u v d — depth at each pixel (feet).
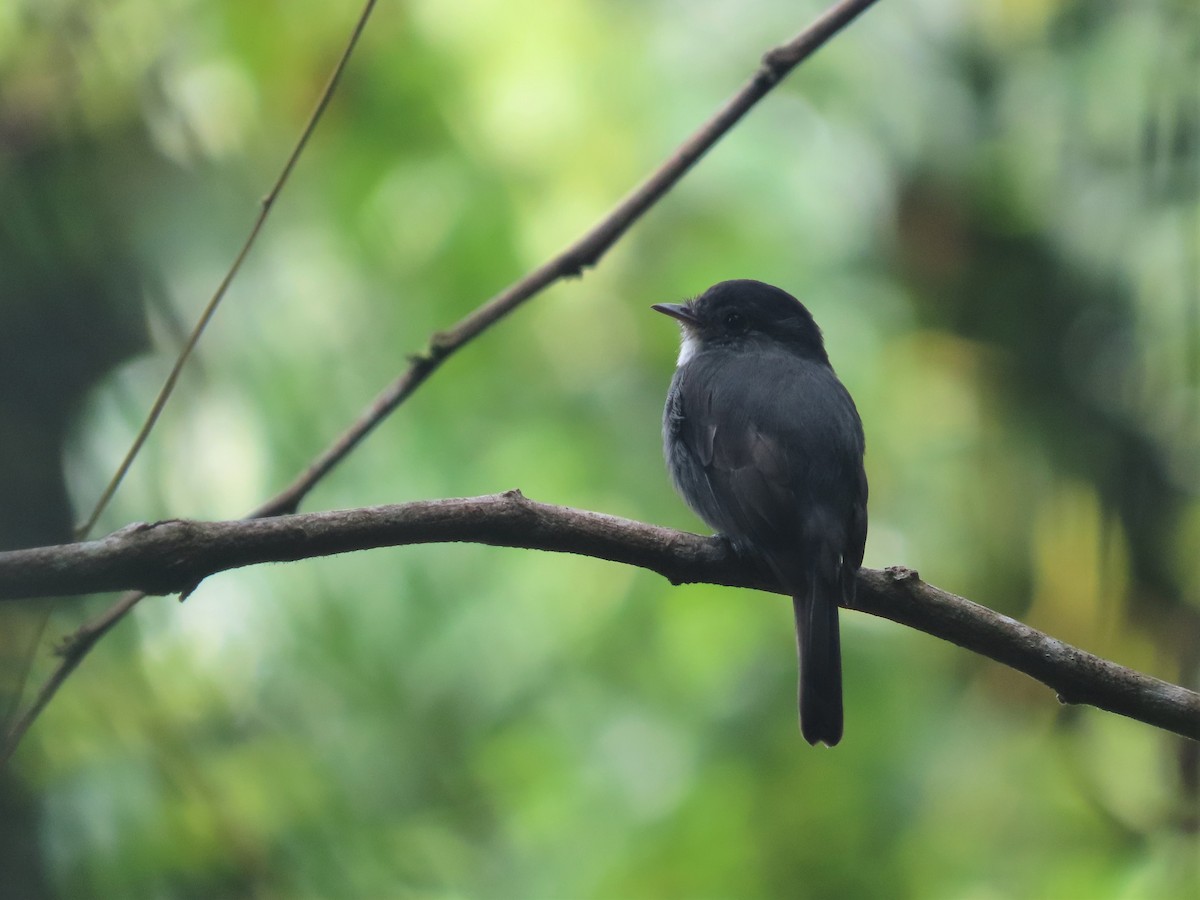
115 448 33.14
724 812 36.96
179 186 38.52
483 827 38.42
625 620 38.86
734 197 40.24
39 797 28.35
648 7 42.47
